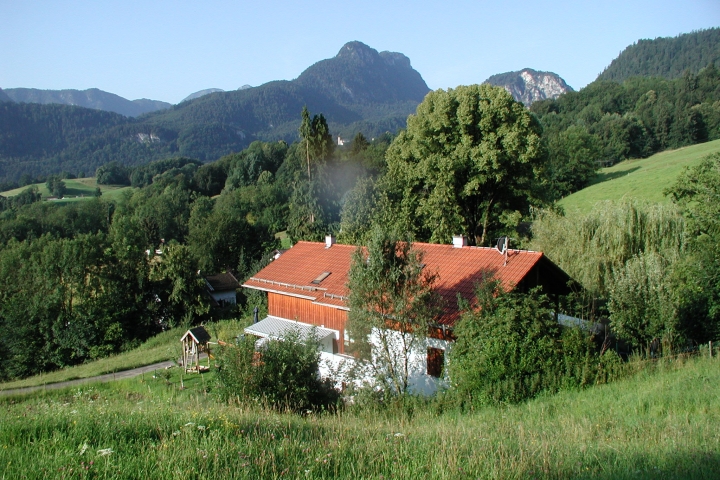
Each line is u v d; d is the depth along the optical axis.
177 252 51.25
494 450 7.37
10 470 5.76
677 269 20.19
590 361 15.00
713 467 6.56
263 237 76.06
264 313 38.47
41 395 26.03
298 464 6.36
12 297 46.53
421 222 41.62
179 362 32.88
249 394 14.48
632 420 9.91
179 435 7.17
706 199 23.89
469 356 15.32
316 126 70.62
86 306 47.19
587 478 6.19
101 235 51.81
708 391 11.58
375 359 18.25
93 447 6.58
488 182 38.38
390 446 7.48
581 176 82.25
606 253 27.06
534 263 20.44
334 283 25.44
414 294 17.39
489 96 37.22
